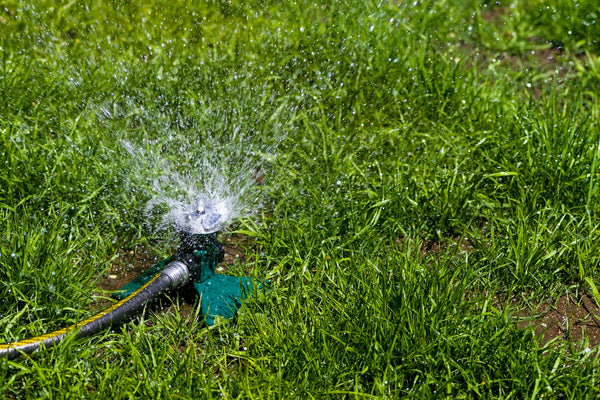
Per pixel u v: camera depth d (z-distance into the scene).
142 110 2.25
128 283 2.02
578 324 2.02
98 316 1.94
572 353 1.94
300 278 2.02
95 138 2.17
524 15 2.62
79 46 2.38
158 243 2.11
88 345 1.92
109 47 2.39
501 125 2.27
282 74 2.37
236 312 1.98
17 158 2.09
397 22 2.51
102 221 2.09
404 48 2.42
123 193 2.11
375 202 2.13
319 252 2.07
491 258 2.07
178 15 2.51
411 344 1.92
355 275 2.01
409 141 2.24
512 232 2.12
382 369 1.91
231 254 2.11
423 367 1.91
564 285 2.06
